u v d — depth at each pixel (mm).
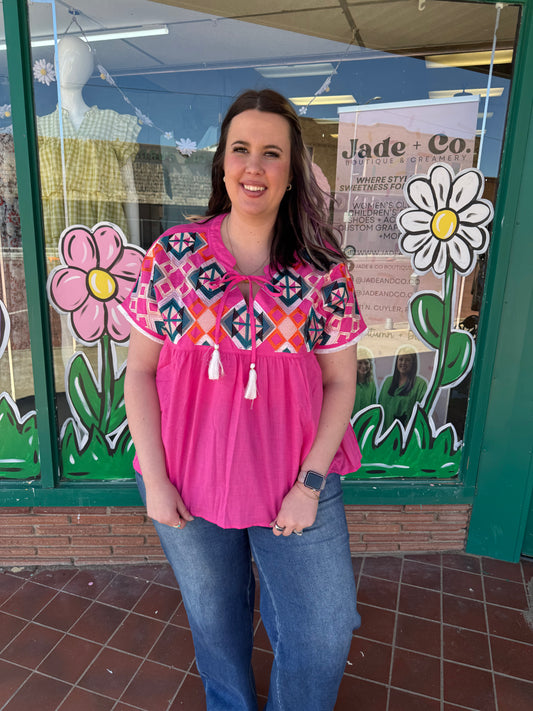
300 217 1308
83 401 2355
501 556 2586
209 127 2234
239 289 1237
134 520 2461
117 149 2189
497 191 2246
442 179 2264
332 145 2271
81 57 2082
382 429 2512
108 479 2441
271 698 1459
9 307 2225
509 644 2074
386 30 2146
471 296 2369
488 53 2139
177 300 1230
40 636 2059
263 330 1217
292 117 1223
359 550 2617
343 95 2232
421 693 1851
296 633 1326
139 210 2252
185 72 2174
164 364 1286
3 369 2283
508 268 2244
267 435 1249
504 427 2414
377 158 2266
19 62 1967
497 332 2312
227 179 1217
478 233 2301
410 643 2066
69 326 2279
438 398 2477
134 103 2180
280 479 1277
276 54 2170
